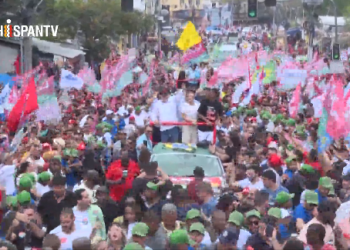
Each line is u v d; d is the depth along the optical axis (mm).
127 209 14188
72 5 86250
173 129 24000
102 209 15875
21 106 22750
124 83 43156
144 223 12336
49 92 31281
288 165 19891
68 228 13836
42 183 16875
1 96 29516
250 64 48250
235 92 39594
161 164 20953
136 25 92688
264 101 37375
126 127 29797
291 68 48562
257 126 28016
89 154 22516
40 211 14711
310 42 71438
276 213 13500
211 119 23734
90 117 29188
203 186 15406
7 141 21422
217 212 13070
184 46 51031
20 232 13719
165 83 53969
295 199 18250
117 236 13125
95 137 27188
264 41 134500
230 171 19969
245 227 13844
